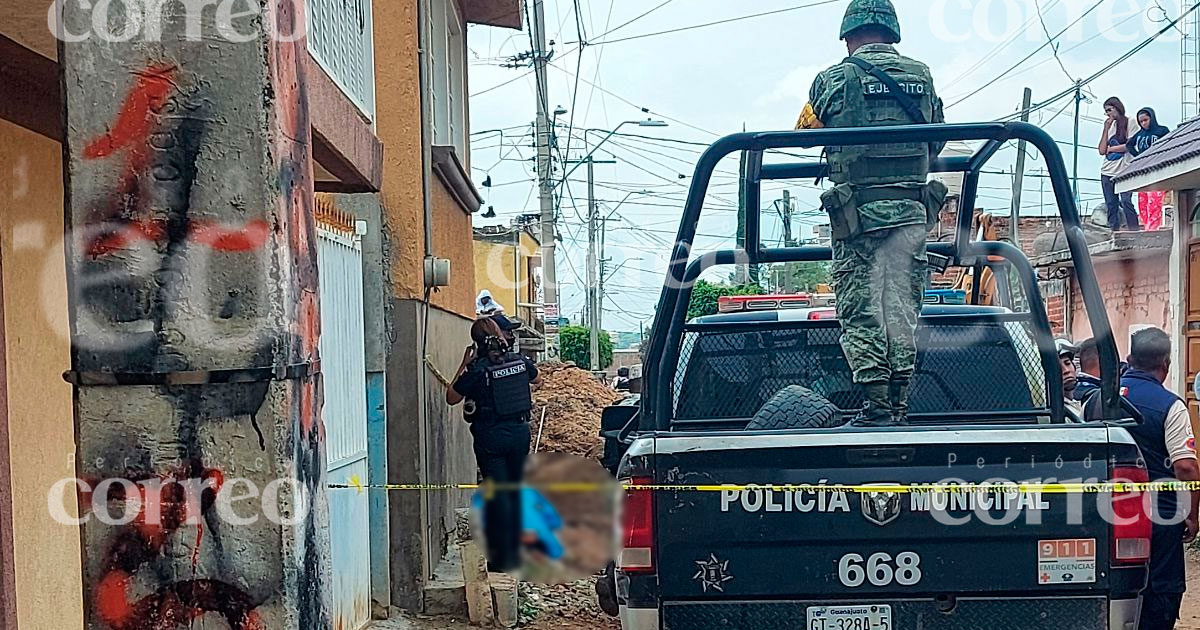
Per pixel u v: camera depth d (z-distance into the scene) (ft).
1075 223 13.74
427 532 22.80
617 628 21.59
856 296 14.05
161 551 8.14
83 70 8.13
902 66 14.39
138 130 8.14
